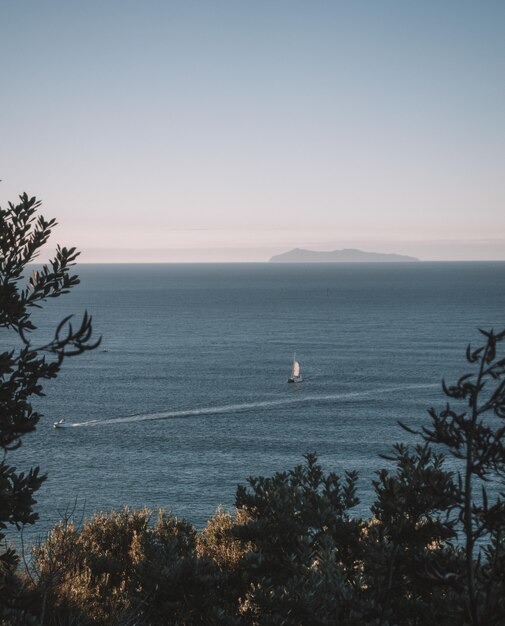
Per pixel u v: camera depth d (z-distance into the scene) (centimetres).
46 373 1109
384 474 1544
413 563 1338
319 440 12112
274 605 1369
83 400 15575
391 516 1461
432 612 1260
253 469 10388
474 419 884
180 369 19812
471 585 902
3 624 1056
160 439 12275
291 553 1661
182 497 9062
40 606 1230
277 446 11781
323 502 1753
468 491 898
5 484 1064
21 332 1102
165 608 1505
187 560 1591
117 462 10762
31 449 11512
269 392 16475
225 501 8894
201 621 1550
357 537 1714
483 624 898
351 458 10856
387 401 15275
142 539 1814
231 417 14062
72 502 8675
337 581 1353
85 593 1623
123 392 16500
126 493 9194
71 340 739
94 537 2373
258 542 1702
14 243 1162
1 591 1061
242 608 1505
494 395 873
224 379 18175
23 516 1089
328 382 17562
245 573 1653
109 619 1524
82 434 12606
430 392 16088
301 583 1380
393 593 1384
